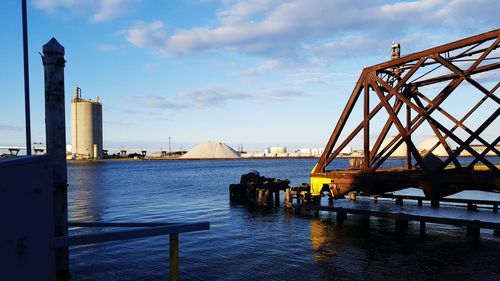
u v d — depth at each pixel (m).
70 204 33.81
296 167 134.88
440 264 13.98
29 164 5.10
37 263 5.23
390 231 19.69
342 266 13.96
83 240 5.55
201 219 25.02
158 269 13.68
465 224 17.36
